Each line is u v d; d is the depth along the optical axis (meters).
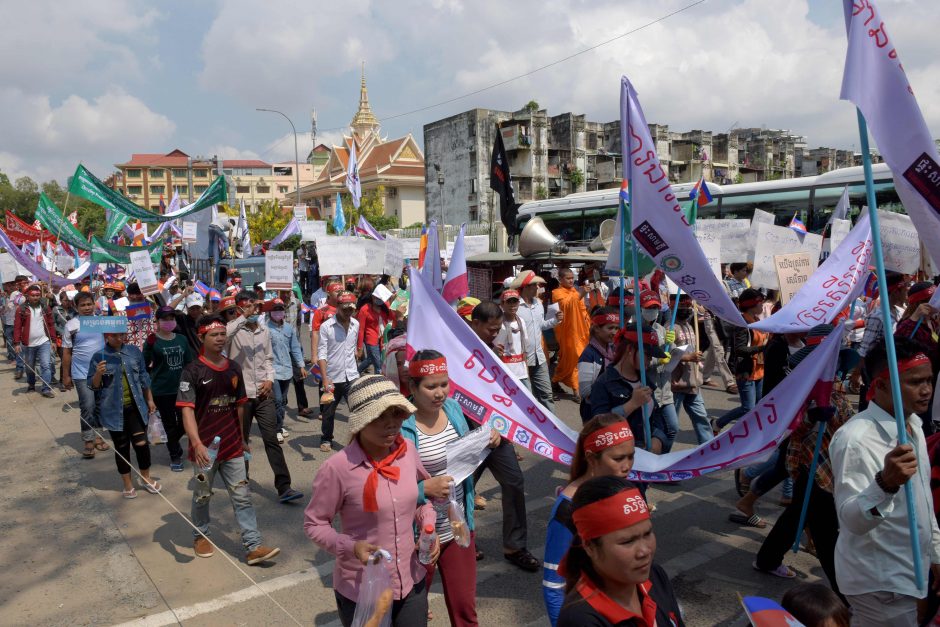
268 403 6.43
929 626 3.19
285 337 8.68
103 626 2.73
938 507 3.39
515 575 4.87
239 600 3.21
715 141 66.88
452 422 3.87
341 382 8.06
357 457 2.93
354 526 2.92
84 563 2.98
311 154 112.69
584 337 10.62
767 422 4.35
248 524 5.05
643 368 4.33
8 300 13.49
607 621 1.95
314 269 24.56
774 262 7.40
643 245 4.46
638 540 1.91
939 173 2.89
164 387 7.28
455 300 6.21
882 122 2.90
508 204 11.17
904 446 2.69
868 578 2.97
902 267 7.65
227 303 6.59
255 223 46.09
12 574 2.87
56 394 7.27
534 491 6.66
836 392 4.76
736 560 5.05
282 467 6.46
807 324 5.21
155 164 101.88
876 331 6.79
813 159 76.06
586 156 59.97
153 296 13.09
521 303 8.36
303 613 4.34
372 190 66.88
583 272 14.13
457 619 3.50
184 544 3.27
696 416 7.17
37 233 21.23
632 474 4.31
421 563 3.03
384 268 12.35
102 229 62.47
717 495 6.49
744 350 7.91
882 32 2.90
